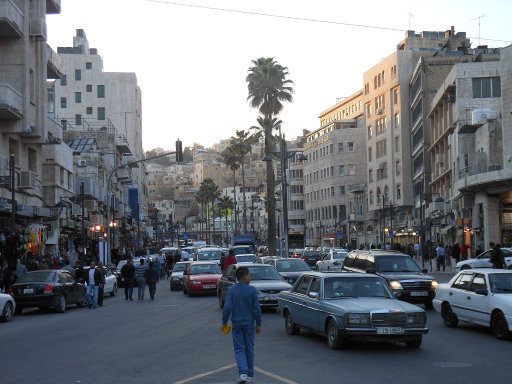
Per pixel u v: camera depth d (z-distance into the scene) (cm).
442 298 1797
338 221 10531
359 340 1377
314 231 11738
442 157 6562
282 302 1716
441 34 9269
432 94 7388
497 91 5838
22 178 3594
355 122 11175
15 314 2575
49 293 2511
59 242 4741
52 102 8000
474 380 1067
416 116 7862
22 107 3494
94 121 10269
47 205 4325
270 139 5678
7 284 2728
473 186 4866
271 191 5638
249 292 1094
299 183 12594
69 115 10238
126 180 8250
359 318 1357
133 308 2630
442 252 4688
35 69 3728
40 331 1923
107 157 7056
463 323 1845
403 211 8456
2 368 1273
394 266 2247
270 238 5594
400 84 8350
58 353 1451
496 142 5003
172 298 3105
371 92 9288
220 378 1112
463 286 1711
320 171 11344
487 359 1268
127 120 10325
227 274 2384
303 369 1185
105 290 3275
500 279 1608
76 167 5662
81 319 2258
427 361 1252
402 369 1172
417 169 7844
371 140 9356
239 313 1083
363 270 2314
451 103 6234
